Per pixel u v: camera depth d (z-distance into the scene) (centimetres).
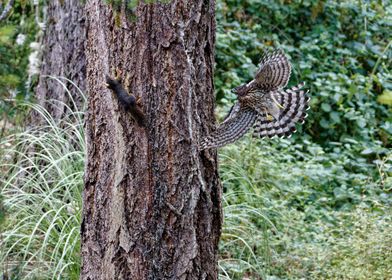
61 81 1324
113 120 845
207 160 859
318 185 1483
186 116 839
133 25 831
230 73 1722
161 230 844
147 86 834
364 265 1158
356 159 1641
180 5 834
